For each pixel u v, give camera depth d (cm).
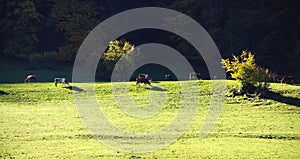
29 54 8044
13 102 5106
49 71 7169
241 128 4162
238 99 5062
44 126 4206
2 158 3341
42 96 5303
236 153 3481
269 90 5203
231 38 7894
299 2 7812
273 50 7700
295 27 7825
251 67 5200
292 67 7600
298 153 3497
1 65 7494
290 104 4862
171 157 3391
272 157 3397
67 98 5241
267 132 4025
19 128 4131
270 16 7862
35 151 3506
